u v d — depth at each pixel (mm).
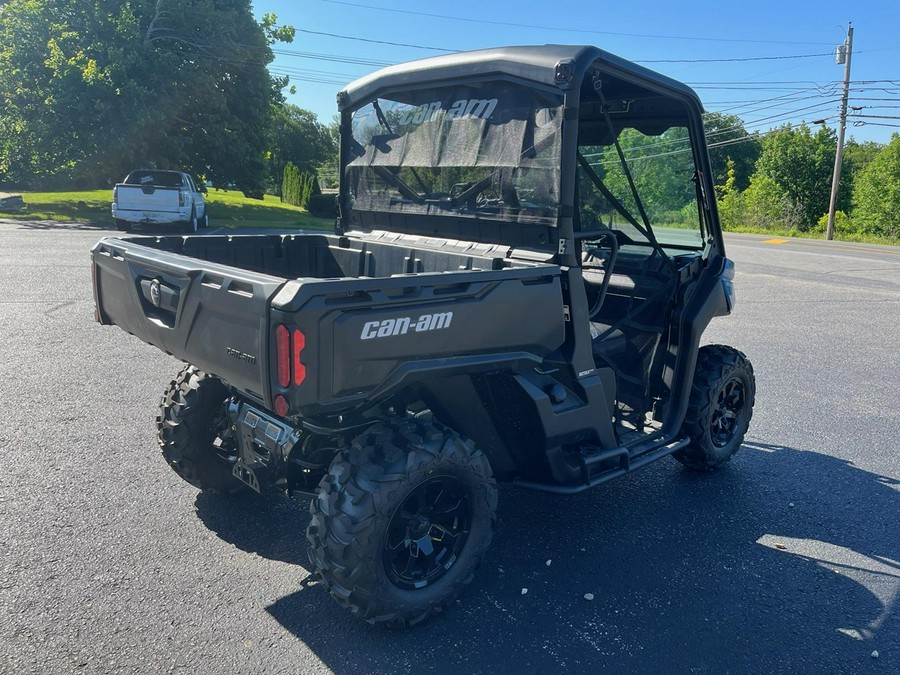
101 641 2855
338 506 2777
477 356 3039
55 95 23234
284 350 2525
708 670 2850
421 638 2982
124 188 18094
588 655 2908
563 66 3250
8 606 3047
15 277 10844
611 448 3721
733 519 4184
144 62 24797
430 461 2896
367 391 2736
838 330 9859
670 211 4434
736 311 11102
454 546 3166
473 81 3760
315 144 80188
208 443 3896
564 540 3865
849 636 3104
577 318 3467
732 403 4824
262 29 30547
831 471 4953
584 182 4355
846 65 36375
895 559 3783
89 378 6164
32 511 3863
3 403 5477
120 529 3732
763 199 48469
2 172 30297
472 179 3797
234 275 2762
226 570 3410
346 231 4758
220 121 29453
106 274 3754
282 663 2783
